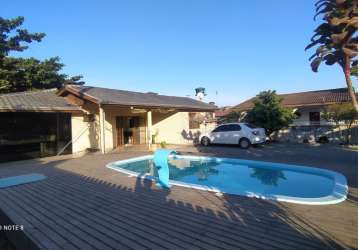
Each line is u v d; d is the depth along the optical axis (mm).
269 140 21406
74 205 5801
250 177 10805
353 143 18547
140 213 5227
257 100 21859
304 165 10352
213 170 12375
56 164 11477
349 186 6945
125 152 15883
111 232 4391
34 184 7789
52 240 4145
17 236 4715
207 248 3756
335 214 4977
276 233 4195
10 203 6004
